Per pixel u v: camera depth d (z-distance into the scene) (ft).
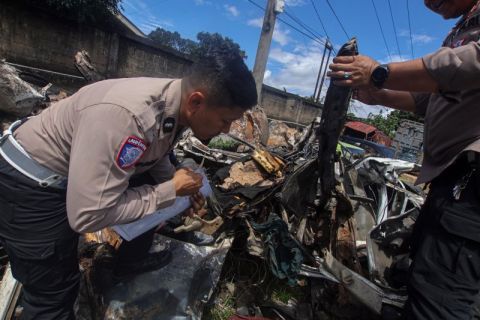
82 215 3.97
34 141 4.50
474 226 5.27
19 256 4.68
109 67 33.09
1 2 24.64
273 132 21.99
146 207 4.53
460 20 5.84
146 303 6.57
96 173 3.91
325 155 7.45
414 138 58.08
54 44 28.63
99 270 6.99
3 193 4.49
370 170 10.73
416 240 6.65
